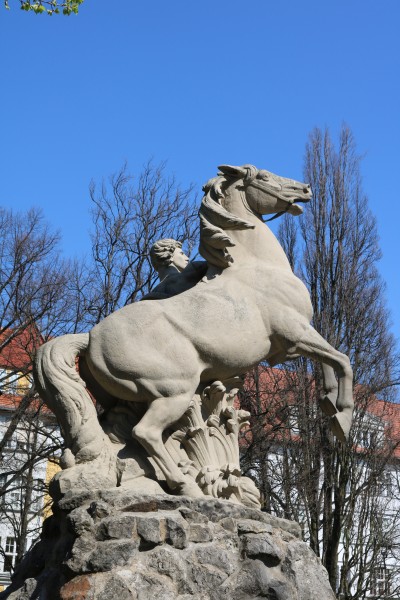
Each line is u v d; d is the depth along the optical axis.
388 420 18.95
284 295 6.10
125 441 5.73
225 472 5.80
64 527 5.32
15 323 18.73
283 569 5.44
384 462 17.66
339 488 17.02
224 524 5.37
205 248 6.25
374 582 17.28
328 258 18.92
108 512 5.08
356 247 19.06
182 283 6.43
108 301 17.14
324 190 19.42
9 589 5.66
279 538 5.60
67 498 5.27
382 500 21.12
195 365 5.79
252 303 6.03
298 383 17.66
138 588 4.86
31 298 16.92
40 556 5.54
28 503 16.67
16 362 18.47
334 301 18.59
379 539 17.55
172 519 5.12
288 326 6.02
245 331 5.92
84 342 5.81
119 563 4.90
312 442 17.31
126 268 17.47
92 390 5.99
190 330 5.80
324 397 6.16
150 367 5.65
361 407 17.78
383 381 18.12
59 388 5.62
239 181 6.43
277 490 18.00
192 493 5.52
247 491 5.90
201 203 6.41
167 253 6.91
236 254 6.24
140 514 5.14
